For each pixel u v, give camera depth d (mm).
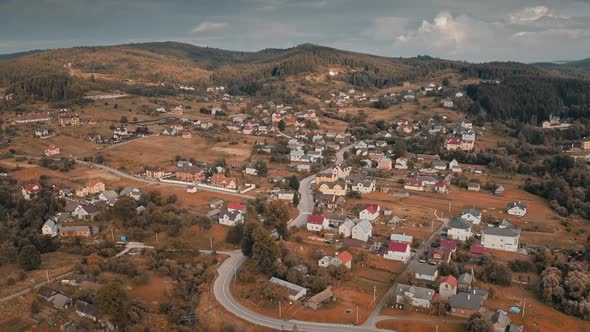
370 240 161125
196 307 117375
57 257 147875
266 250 136125
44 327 110500
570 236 166625
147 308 114750
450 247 149875
